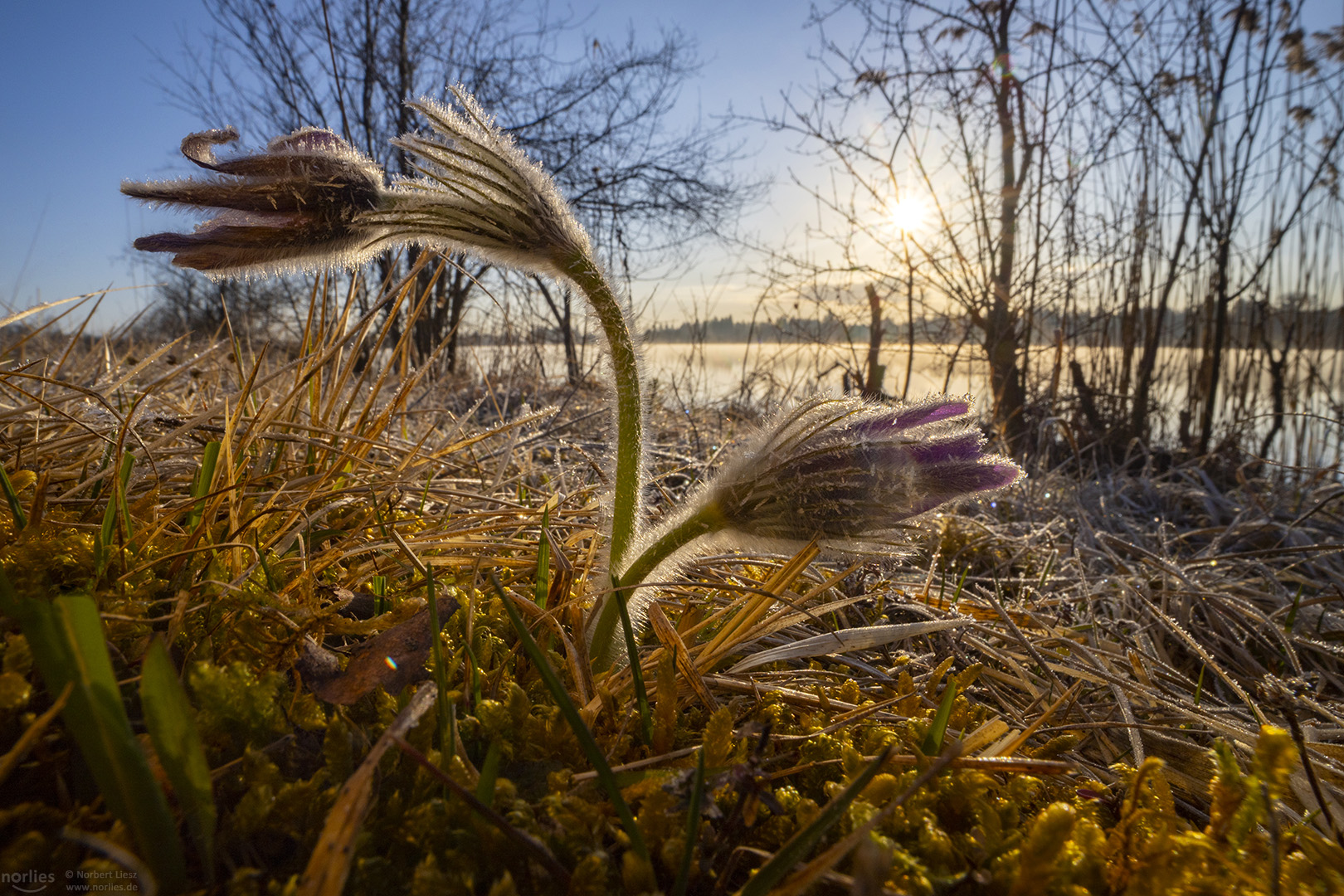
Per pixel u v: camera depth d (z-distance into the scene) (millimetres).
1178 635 180
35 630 72
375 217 113
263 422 181
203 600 121
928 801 99
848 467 116
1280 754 92
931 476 115
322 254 115
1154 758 98
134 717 95
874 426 118
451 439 239
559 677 126
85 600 72
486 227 118
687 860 81
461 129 115
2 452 163
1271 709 166
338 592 135
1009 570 264
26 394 161
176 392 285
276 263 114
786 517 119
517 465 268
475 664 111
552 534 180
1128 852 93
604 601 130
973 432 118
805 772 113
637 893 82
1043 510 341
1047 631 192
